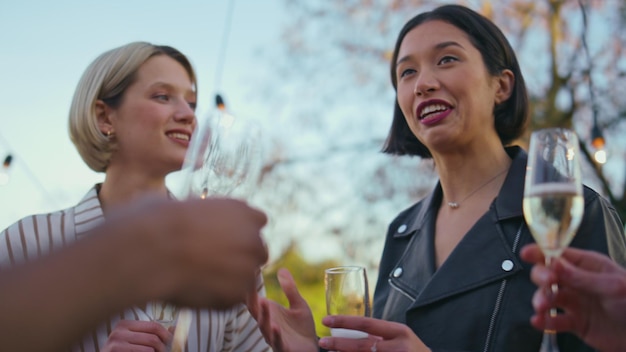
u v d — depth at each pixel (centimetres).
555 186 104
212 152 113
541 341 154
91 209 212
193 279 54
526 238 169
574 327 104
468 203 190
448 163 194
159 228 54
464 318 165
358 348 126
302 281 1041
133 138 218
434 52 191
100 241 53
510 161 196
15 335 49
